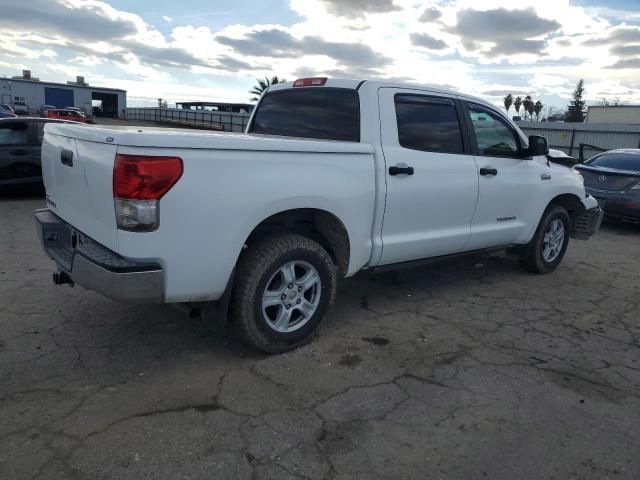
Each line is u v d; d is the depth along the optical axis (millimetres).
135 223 2869
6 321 4051
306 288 3754
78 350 3625
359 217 3928
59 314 4227
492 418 3021
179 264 3049
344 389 3268
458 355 3840
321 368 3531
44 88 67375
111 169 2877
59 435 2674
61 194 3621
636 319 4777
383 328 4281
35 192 10102
